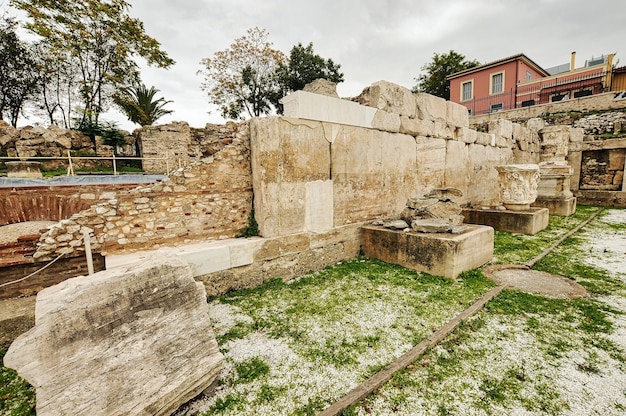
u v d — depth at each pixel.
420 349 2.57
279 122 4.34
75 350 1.84
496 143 9.84
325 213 5.05
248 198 4.59
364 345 2.72
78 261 3.46
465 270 4.44
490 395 2.07
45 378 1.71
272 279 4.42
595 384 2.14
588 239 6.25
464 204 8.54
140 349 2.02
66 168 10.64
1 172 8.89
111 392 1.81
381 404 2.04
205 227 4.25
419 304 3.49
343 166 5.28
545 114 16.50
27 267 3.15
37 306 1.88
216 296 3.92
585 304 3.38
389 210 6.27
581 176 12.27
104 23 14.84
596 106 15.12
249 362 2.55
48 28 13.27
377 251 5.31
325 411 1.97
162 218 3.91
